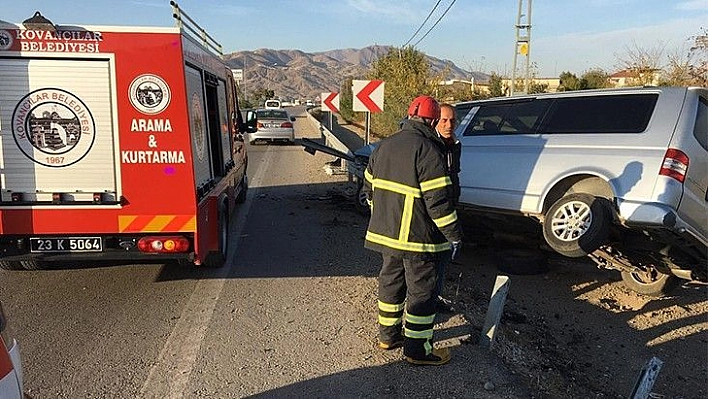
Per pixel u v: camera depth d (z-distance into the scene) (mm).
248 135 24922
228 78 8898
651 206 5328
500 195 6645
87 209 5461
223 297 5902
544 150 6352
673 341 5691
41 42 5223
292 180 14203
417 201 4172
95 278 6496
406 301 4727
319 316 5391
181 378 4176
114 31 5289
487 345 4750
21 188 5387
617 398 4508
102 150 5414
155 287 6207
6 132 5301
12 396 2104
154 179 5500
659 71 18984
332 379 4188
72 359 4461
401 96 27172
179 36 5363
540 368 4688
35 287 6180
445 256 4363
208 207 6195
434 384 4137
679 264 5988
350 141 26250
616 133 5863
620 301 6613
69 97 5305
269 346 4727
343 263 7184
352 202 11188
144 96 5379
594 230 5504
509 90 27031
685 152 5375
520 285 6945
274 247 7938
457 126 7527
